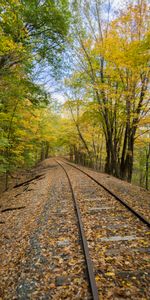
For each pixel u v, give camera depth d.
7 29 9.70
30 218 6.94
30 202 9.09
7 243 5.57
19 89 12.14
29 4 11.28
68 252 4.35
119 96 13.66
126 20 11.95
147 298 2.97
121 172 16.19
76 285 3.36
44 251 4.52
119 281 3.34
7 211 8.80
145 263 3.76
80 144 33.62
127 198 7.79
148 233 4.81
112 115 16.62
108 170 19.11
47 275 3.73
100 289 3.18
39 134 22.91
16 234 5.97
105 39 12.18
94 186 10.23
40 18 12.14
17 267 4.26
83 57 16.11
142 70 11.86
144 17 11.79
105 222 5.62
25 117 16.69
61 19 12.54
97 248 4.35
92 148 31.88
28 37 10.67
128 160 15.77
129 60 10.91
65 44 14.01
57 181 13.14
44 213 6.96
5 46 8.55
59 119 31.55
